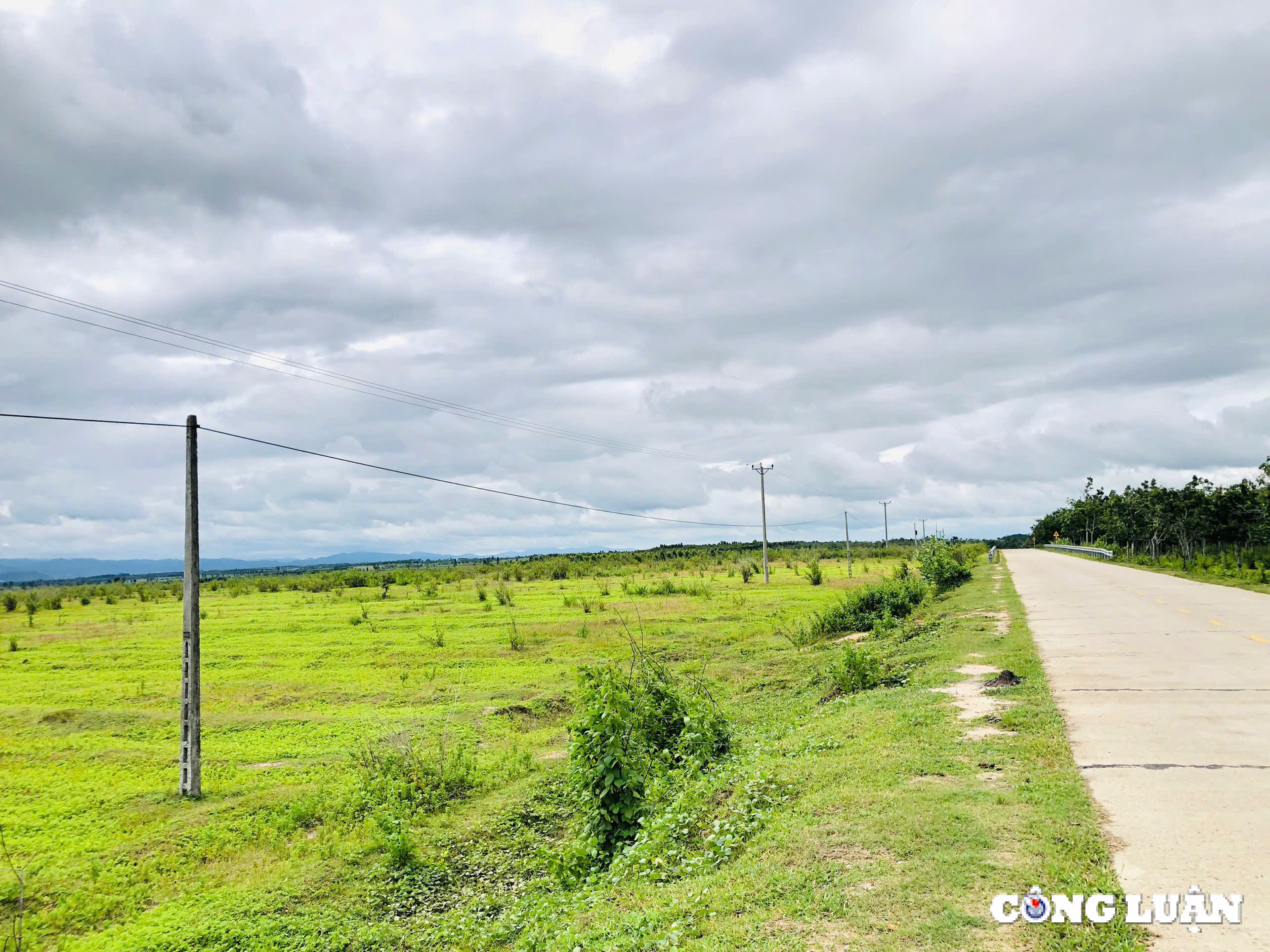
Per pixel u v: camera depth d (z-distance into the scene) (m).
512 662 24.58
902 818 6.86
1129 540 69.19
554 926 7.11
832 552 110.62
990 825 6.50
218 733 17.17
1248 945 4.54
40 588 53.97
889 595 27.25
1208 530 47.06
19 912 9.20
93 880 10.09
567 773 12.93
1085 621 19.70
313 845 11.11
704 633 28.98
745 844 7.38
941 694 12.02
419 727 17.00
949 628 21.05
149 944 8.37
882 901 5.48
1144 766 7.74
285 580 65.88
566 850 9.32
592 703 10.52
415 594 52.75
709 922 5.70
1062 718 9.79
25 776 14.28
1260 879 5.29
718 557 90.69
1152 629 17.75
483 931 8.05
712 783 9.55
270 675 23.58
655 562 86.75
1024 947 4.75
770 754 10.48
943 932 4.99
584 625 30.20
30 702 20.42
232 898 9.45
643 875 7.53
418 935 8.37
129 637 31.66
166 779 14.15
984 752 8.67
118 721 17.98
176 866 10.57
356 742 16.14
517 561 88.94
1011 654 15.01
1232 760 7.78
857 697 13.37
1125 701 10.52
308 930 8.65
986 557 71.69
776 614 34.28
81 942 8.42
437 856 10.50
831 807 7.46
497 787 13.16
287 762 15.16
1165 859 5.67
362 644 28.56
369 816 11.95
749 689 19.25
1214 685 11.30
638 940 5.70
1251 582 32.09
